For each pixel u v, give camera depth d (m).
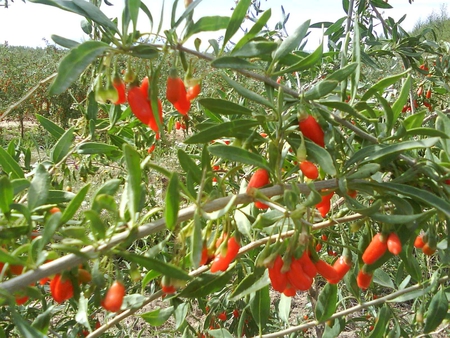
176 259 0.22
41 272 0.18
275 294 0.84
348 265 0.27
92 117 0.38
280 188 0.23
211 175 0.23
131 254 0.18
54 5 0.20
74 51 0.18
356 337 0.70
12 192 0.19
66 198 0.27
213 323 0.52
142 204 0.22
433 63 0.70
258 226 0.22
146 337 0.70
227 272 0.28
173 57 0.22
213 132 0.23
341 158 0.26
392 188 0.23
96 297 0.21
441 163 0.26
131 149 0.18
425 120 0.45
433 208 0.25
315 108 0.25
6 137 2.03
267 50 0.23
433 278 0.32
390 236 0.24
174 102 0.23
